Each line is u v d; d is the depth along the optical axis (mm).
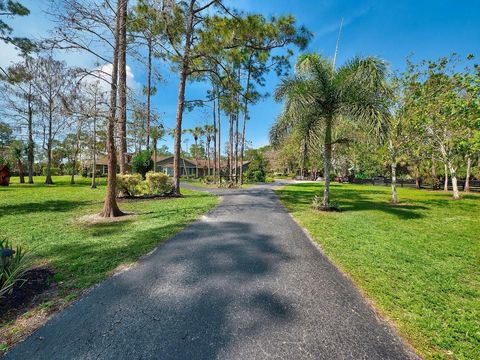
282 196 14477
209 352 2012
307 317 2539
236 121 25609
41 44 7121
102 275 3449
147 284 3197
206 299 2838
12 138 23578
